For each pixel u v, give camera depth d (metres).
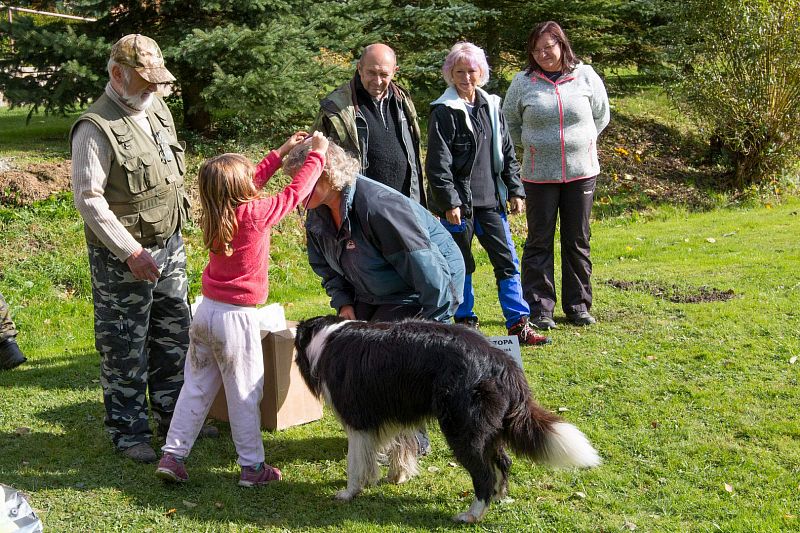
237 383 3.84
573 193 6.28
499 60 13.29
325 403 3.83
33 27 9.20
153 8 9.94
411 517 3.67
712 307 6.59
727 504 3.67
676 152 13.60
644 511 3.67
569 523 3.57
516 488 3.91
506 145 5.92
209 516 3.67
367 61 4.82
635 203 11.82
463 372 3.37
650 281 7.61
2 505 3.20
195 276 7.82
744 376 5.16
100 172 3.80
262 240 3.75
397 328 3.60
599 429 4.50
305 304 7.53
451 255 3.88
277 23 9.58
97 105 3.89
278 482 4.01
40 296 7.24
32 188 8.51
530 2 12.56
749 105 12.04
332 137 4.81
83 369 5.76
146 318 4.19
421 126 12.59
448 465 4.20
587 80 6.29
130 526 3.57
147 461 4.21
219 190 3.59
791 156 12.29
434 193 5.62
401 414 3.55
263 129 11.24
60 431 4.64
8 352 5.67
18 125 12.20
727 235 9.73
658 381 5.16
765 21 11.57
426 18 11.49
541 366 5.50
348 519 3.64
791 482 3.85
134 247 3.83
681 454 4.19
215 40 9.12
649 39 14.15
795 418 4.54
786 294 6.86
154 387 4.46
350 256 3.88
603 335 6.12
